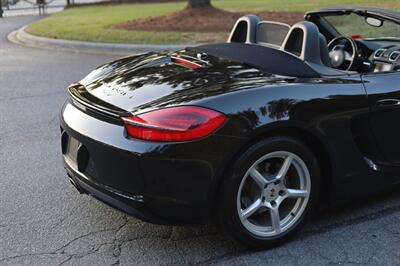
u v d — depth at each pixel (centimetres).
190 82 315
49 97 708
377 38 434
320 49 346
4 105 667
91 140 301
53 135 546
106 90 331
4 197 395
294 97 302
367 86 334
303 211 325
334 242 326
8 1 2603
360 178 341
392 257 309
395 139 355
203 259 309
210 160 281
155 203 284
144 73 347
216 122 280
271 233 315
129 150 281
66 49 1158
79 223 354
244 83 306
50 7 2486
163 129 276
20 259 311
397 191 397
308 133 309
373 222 351
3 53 1108
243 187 299
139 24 1351
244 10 1528
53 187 414
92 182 308
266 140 296
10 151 496
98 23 1439
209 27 1277
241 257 311
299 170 316
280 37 381
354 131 334
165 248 322
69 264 305
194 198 286
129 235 338
